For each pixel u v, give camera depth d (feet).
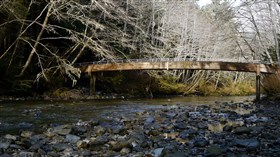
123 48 114.42
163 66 90.12
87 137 31.96
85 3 95.45
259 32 107.24
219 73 144.05
